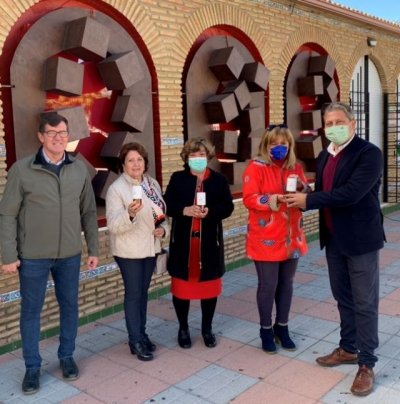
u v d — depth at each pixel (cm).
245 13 687
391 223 992
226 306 544
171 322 504
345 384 362
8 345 450
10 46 453
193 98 626
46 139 352
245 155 696
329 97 855
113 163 541
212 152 418
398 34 1065
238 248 704
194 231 415
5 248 352
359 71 998
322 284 610
